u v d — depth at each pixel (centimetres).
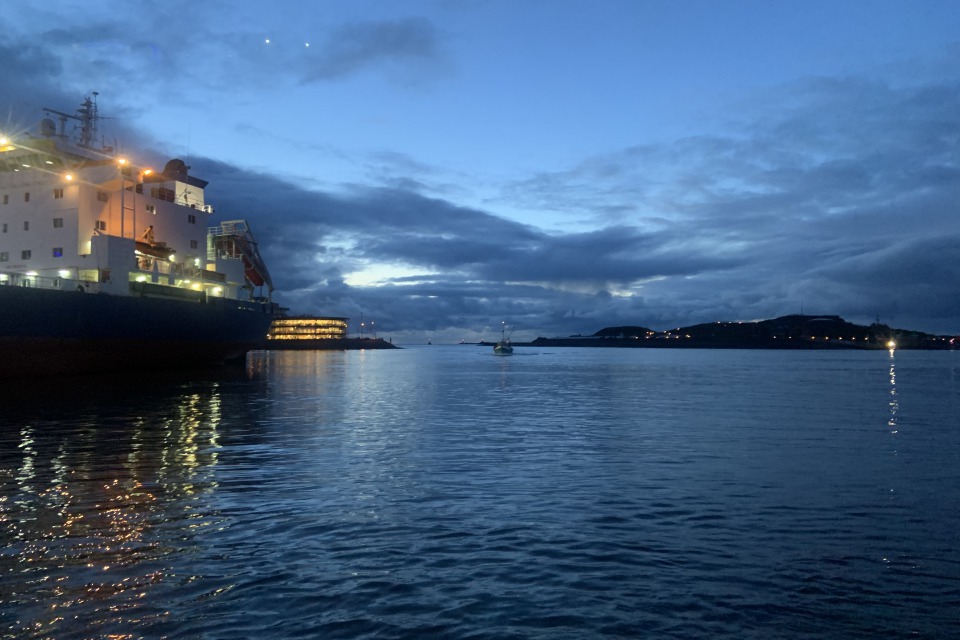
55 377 4484
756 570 898
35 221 4922
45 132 5244
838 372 8012
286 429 2278
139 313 4797
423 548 980
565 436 2161
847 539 1033
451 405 3312
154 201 5538
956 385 5206
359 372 7312
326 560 923
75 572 859
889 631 718
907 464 1661
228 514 1145
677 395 4097
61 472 1488
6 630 693
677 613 762
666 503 1251
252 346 6888
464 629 718
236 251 7031
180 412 2736
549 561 930
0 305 3772
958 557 949
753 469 1589
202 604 769
